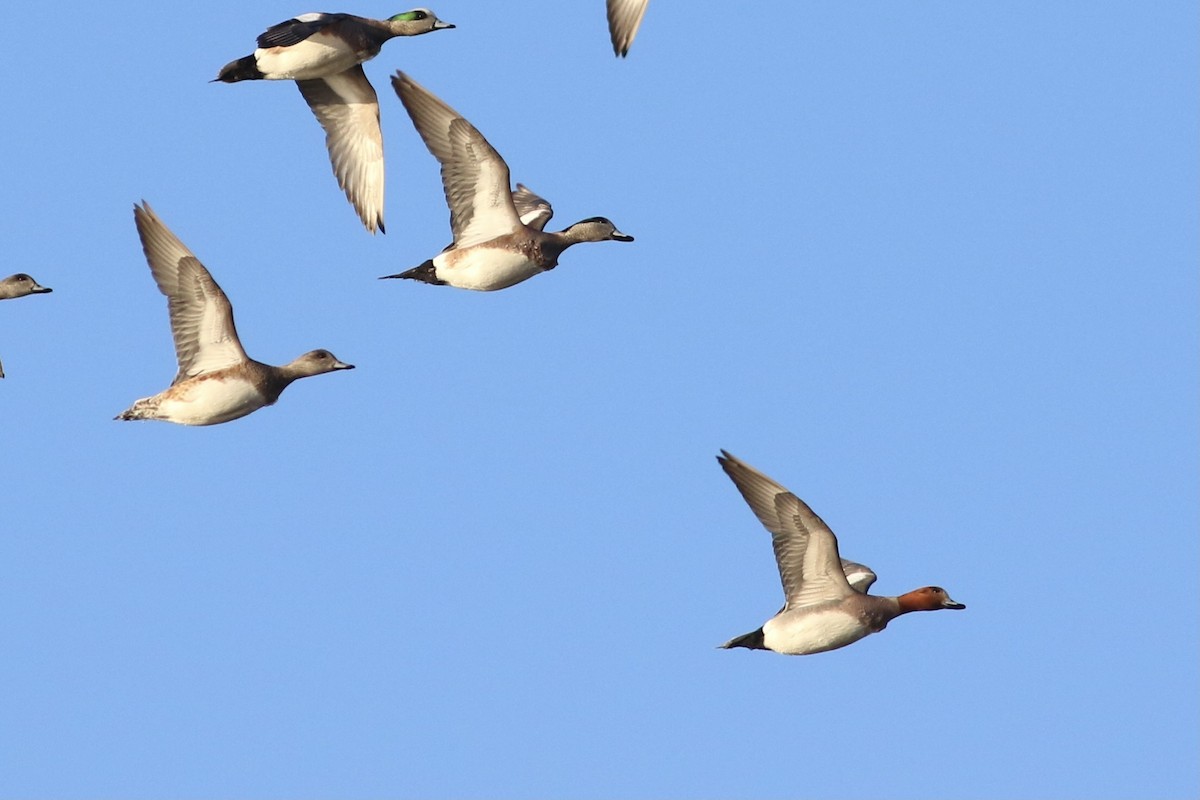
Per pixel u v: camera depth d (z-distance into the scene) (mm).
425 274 24281
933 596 22047
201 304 22266
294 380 23391
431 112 23516
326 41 24297
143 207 21875
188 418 22484
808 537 21234
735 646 21750
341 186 25281
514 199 26812
